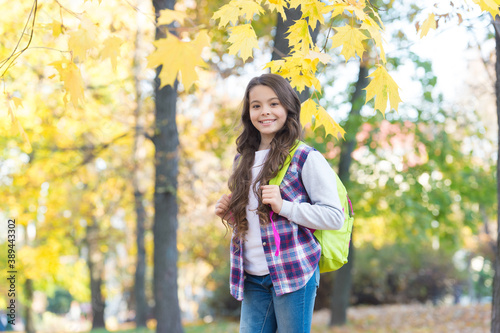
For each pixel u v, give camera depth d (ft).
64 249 49.96
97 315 58.54
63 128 34.14
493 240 59.62
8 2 15.99
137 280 46.55
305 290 7.29
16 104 8.39
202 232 52.80
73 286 62.08
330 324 37.06
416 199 33.30
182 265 61.31
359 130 30.53
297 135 7.79
